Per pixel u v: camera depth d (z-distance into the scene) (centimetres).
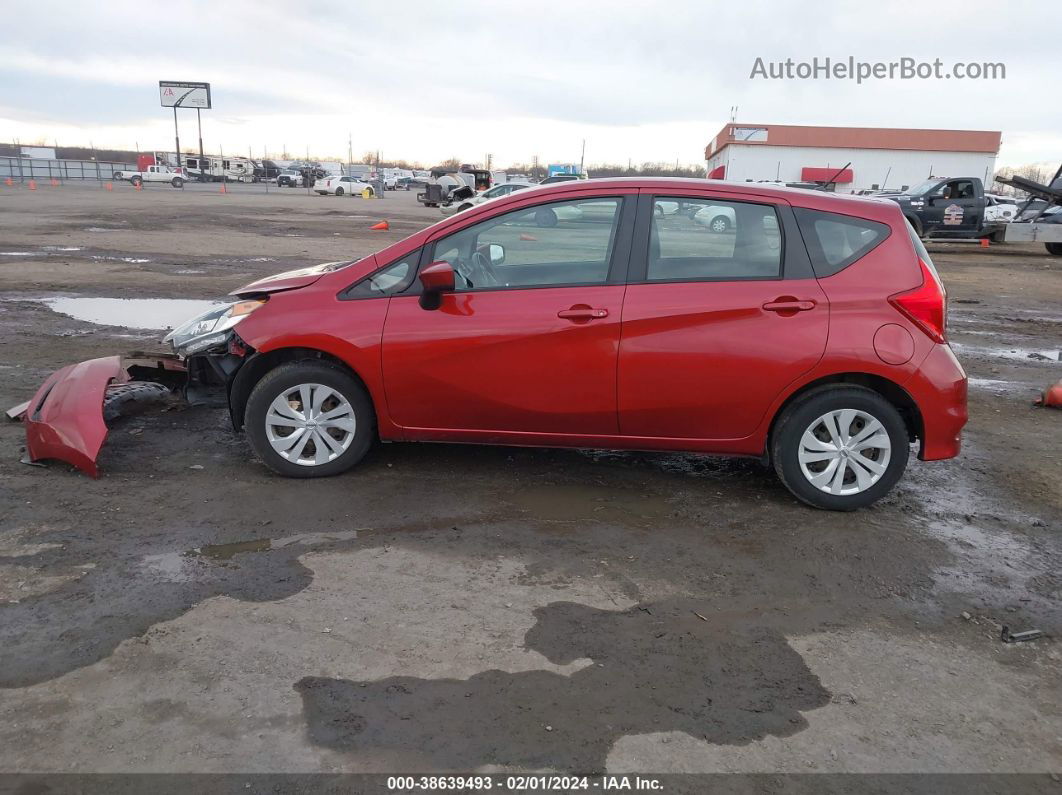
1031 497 489
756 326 425
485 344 437
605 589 359
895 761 260
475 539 402
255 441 462
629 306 430
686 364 429
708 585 366
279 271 1438
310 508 431
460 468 496
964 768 258
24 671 286
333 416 462
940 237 2295
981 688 299
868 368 423
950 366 429
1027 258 2273
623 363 431
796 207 436
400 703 277
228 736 258
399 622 326
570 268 443
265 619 324
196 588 346
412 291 450
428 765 249
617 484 480
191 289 1208
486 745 259
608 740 263
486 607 340
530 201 448
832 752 262
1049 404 704
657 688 291
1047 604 362
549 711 276
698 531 421
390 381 448
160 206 3372
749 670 304
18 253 1569
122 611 326
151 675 287
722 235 436
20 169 6900
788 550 403
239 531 401
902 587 371
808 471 444
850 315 423
